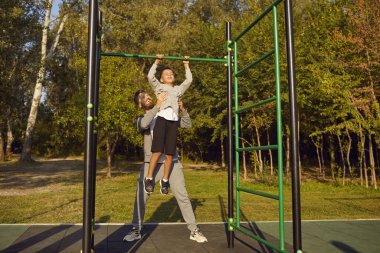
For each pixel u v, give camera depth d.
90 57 2.33
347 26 10.46
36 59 12.16
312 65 10.11
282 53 10.03
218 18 20.33
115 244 3.35
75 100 13.50
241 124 12.58
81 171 15.38
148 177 3.22
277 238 3.71
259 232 4.04
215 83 12.92
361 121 9.62
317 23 11.20
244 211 5.93
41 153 29.91
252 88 11.45
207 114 13.77
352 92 9.87
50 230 3.91
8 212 5.63
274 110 11.32
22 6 10.27
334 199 7.71
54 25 19.69
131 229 3.88
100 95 11.65
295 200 2.21
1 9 9.25
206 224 4.36
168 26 19.55
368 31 9.15
